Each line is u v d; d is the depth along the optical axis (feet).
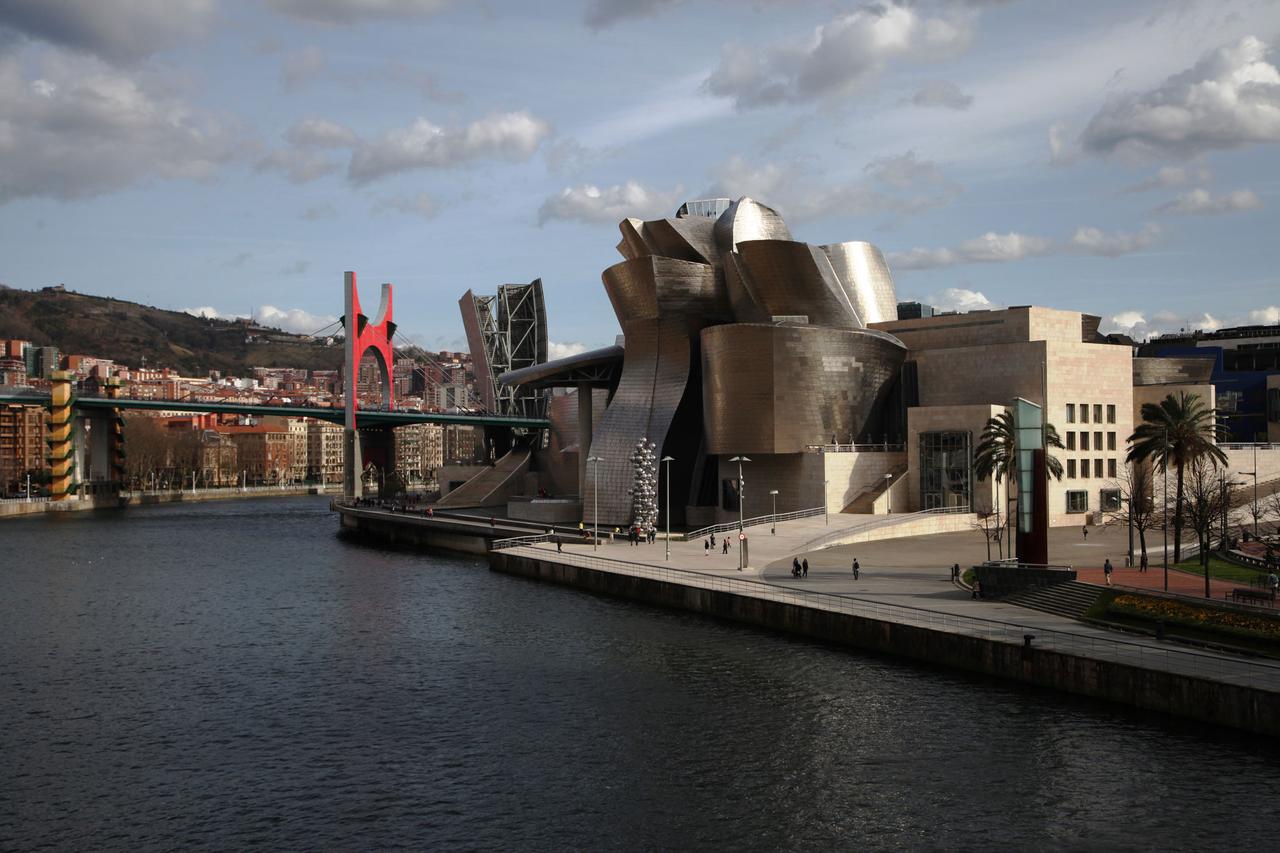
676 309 369.30
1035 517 195.31
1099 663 142.31
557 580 266.98
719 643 187.93
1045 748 128.67
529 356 613.93
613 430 380.99
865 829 109.81
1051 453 338.13
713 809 116.06
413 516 419.33
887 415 375.04
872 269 424.46
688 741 137.08
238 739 143.84
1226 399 465.88
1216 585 186.50
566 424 519.60
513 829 112.47
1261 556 225.56
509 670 175.94
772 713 146.61
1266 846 103.50
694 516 377.71
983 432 316.60
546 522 403.13
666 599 224.53
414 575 300.61
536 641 196.65
